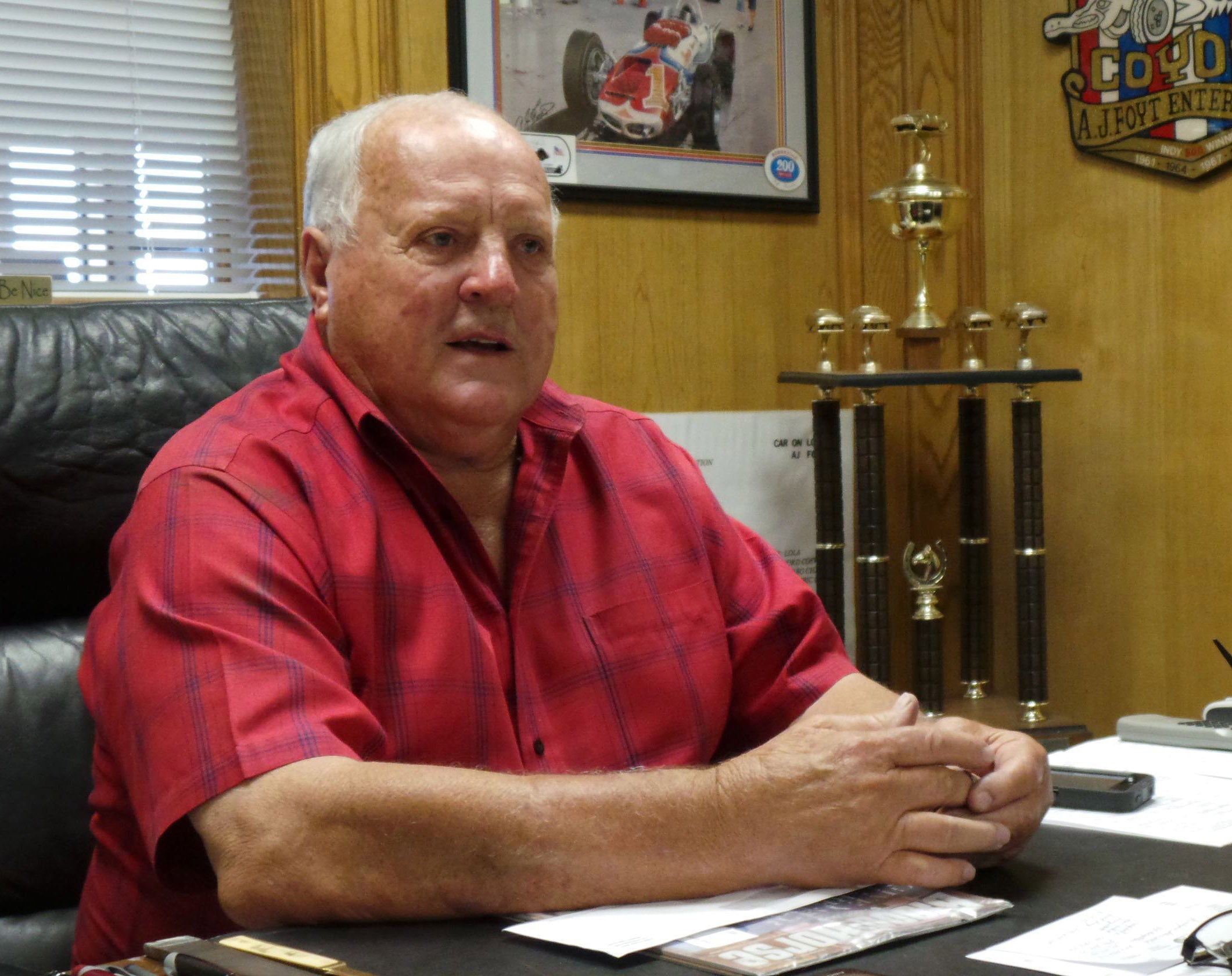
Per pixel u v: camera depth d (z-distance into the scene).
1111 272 2.35
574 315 2.21
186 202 2.02
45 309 1.26
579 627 1.15
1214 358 2.20
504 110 2.10
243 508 0.97
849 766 0.77
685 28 2.27
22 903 1.13
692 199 2.29
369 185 1.12
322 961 0.64
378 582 1.03
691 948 0.66
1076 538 2.44
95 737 1.16
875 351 2.51
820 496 2.22
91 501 1.21
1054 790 0.99
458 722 1.04
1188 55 2.19
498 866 0.74
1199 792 1.02
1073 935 0.68
